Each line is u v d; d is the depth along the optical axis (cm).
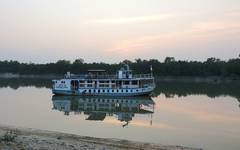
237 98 10225
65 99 9944
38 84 17188
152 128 5088
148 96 10869
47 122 5456
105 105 8581
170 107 7956
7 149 2506
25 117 5903
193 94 11775
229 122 5800
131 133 4631
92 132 4659
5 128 4434
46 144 2955
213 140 4284
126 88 10775
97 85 10906
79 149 2906
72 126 5144
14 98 9325
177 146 3759
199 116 6475
